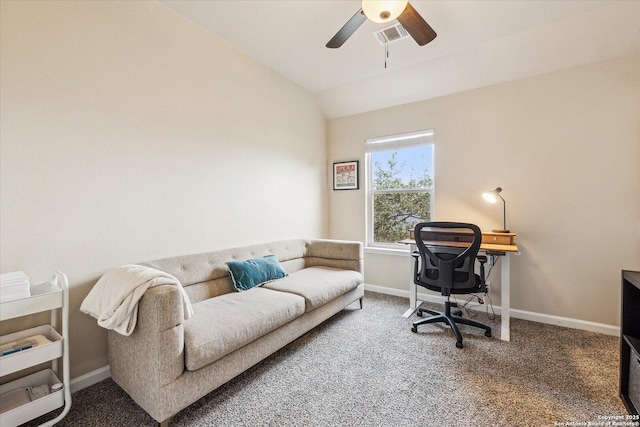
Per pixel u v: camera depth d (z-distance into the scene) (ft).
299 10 6.96
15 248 4.91
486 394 5.46
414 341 7.61
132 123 6.43
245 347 5.69
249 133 9.33
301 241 10.96
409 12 5.58
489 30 7.78
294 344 7.47
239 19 7.33
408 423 4.76
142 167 6.62
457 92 10.05
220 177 8.42
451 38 8.15
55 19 5.30
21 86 4.95
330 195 13.19
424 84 10.24
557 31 7.62
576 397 5.33
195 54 7.66
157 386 4.40
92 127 5.80
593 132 8.04
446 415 4.93
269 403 5.26
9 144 4.85
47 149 5.24
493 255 8.59
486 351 7.07
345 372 6.22
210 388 5.03
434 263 7.85
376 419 4.85
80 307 5.53
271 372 6.24
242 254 8.58
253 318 5.79
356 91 11.44
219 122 8.36
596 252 8.09
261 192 9.82
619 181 7.77
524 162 8.99
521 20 7.38
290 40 8.27
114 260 6.15
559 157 8.49
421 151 11.10
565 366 6.37
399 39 8.20
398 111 11.34
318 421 4.82
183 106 7.43
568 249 8.44
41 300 4.40
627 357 5.11
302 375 6.12
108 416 4.95
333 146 13.06
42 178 5.19
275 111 10.32
